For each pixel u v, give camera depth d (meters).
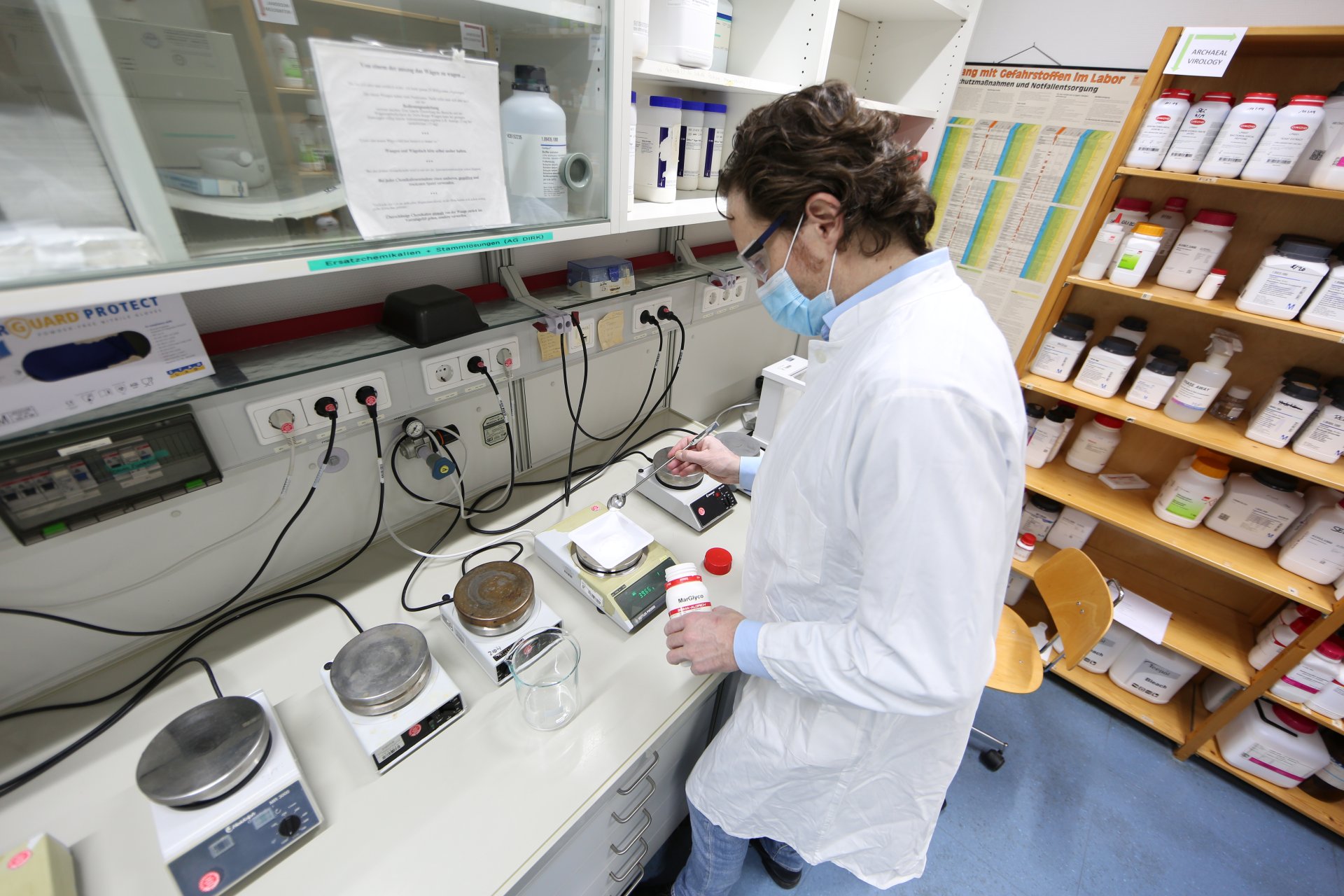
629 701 0.91
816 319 0.79
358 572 1.11
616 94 0.87
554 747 0.83
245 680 0.90
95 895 0.64
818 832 0.96
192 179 0.60
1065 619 1.42
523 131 0.85
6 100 0.49
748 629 0.77
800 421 0.76
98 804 0.73
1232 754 1.64
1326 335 1.26
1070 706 1.89
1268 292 1.32
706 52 1.03
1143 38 1.62
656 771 1.01
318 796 0.76
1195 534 1.66
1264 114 1.25
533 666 0.94
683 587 0.93
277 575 1.05
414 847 0.71
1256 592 1.77
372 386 0.98
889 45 1.83
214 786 0.65
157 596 0.90
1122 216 1.56
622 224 0.98
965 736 0.86
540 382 1.30
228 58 0.62
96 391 0.69
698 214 1.13
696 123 1.28
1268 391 1.53
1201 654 1.67
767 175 0.64
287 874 0.67
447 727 0.85
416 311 0.94
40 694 0.84
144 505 0.81
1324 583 1.46
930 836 0.95
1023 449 0.64
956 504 0.55
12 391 0.63
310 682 0.90
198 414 0.82
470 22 0.84
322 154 0.65
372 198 0.67
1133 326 1.71
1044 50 1.78
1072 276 1.63
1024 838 1.51
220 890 0.64
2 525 0.71
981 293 2.14
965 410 0.56
